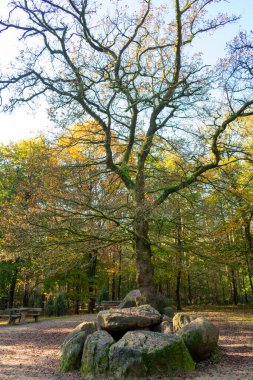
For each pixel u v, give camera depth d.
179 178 12.87
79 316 22.44
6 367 7.97
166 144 13.16
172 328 8.70
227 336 11.35
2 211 11.33
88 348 7.36
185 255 16.31
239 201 14.59
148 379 6.54
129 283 42.72
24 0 11.94
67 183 11.84
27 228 10.64
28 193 11.70
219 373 6.88
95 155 15.30
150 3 13.95
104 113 12.80
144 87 12.44
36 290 31.33
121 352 6.91
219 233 15.45
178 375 6.74
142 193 12.22
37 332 14.13
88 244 11.85
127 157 13.63
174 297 43.66
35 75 11.95
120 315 8.62
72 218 10.88
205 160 12.70
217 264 14.61
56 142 13.09
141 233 12.20
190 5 13.16
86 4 12.45
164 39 14.82
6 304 37.81
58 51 12.14
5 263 22.88
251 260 17.89
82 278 24.77
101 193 12.88
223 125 11.49
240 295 40.78
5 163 20.11
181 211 15.64
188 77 12.09
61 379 6.86
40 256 12.17
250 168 15.91
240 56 11.34
